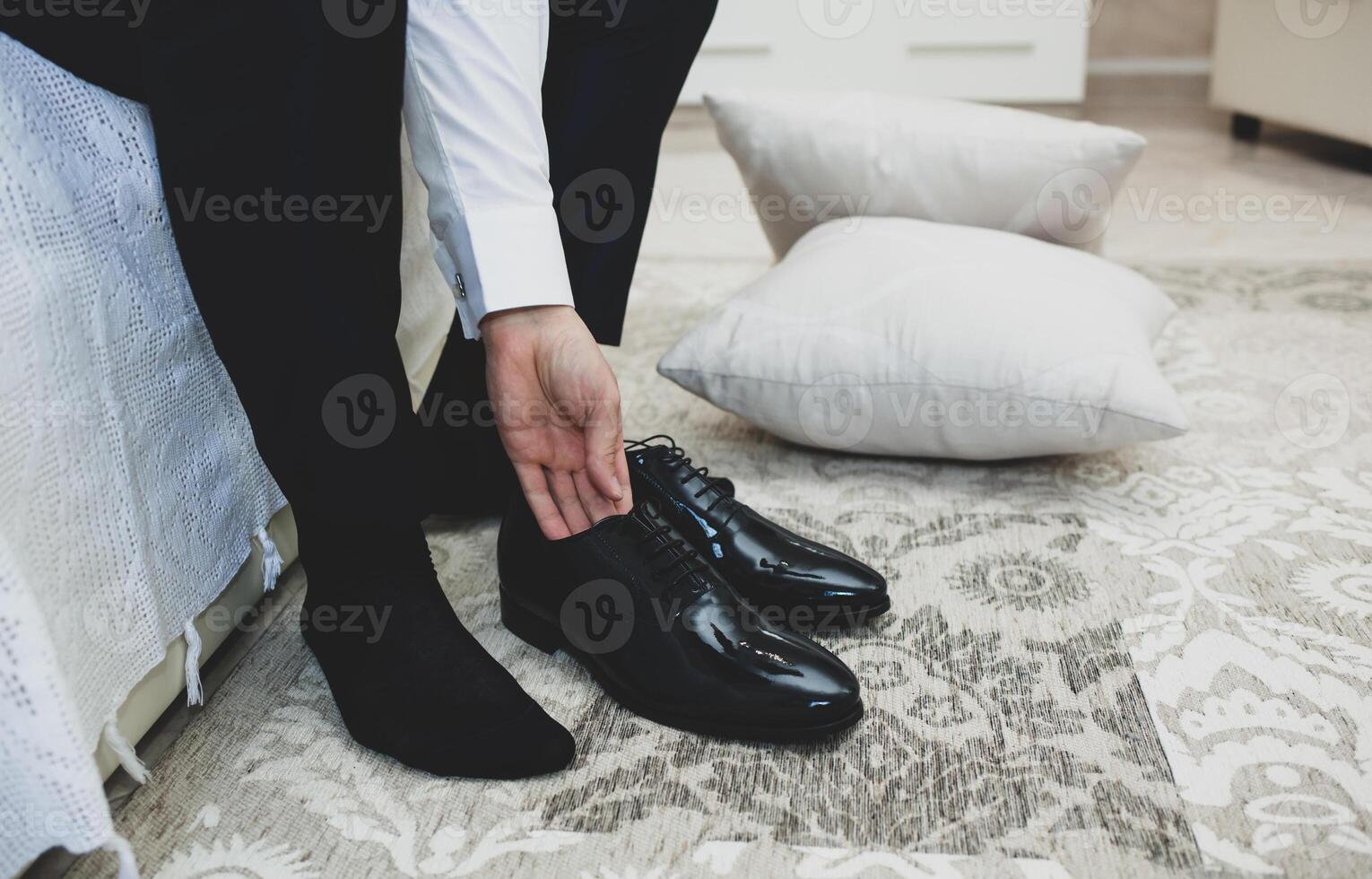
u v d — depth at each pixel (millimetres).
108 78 711
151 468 756
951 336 1123
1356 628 888
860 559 1031
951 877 650
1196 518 1090
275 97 661
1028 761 749
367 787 740
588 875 660
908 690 831
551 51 913
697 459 1254
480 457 1054
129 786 742
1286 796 706
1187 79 3682
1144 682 830
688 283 1937
